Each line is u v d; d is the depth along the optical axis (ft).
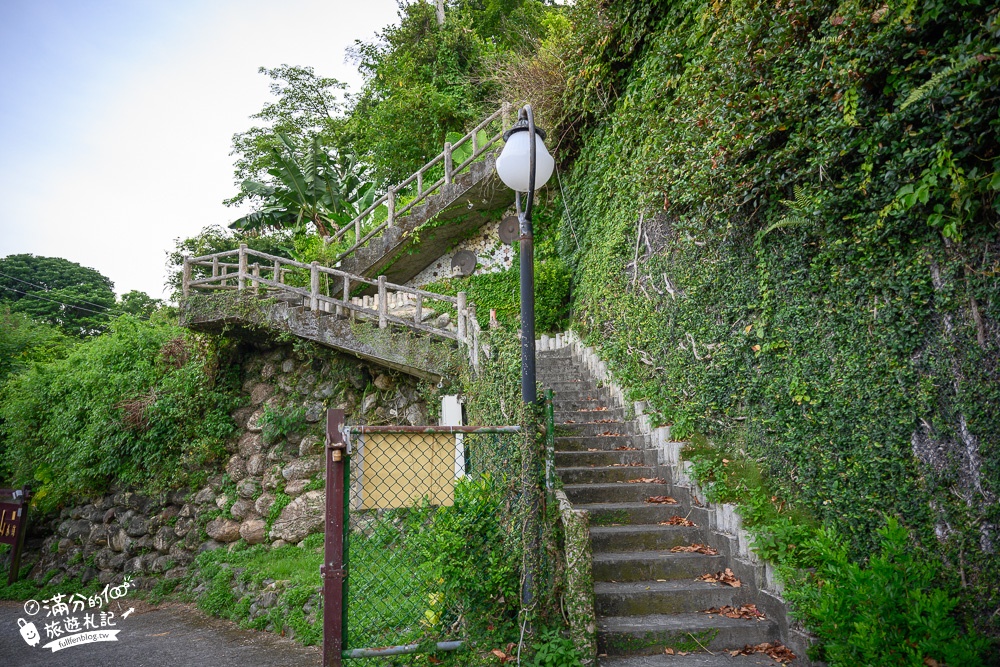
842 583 12.08
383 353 31.40
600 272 31.27
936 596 10.77
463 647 13.64
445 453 15.43
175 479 37.45
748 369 19.07
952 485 12.59
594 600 14.98
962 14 11.96
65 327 102.63
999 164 11.35
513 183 14.60
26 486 44.60
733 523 16.88
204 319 36.40
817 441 16.01
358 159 64.39
